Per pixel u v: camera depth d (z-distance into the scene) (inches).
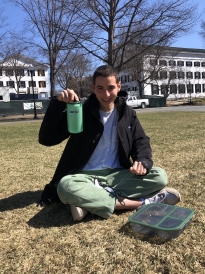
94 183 93.5
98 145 97.1
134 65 1045.2
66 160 97.3
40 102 1100.5
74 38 689.6
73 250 72.6
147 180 94.6
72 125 88.0
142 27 674.8
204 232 78.1
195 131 295.7
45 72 2522.1
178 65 2169.0
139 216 81.1
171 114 622.2
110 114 97.1
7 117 986.1
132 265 65.4
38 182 136.4
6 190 125.7
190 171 139.2
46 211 98.3
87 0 645.9
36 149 238.8
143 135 100.4
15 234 83.2
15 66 1815.9
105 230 82.6
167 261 66.4
